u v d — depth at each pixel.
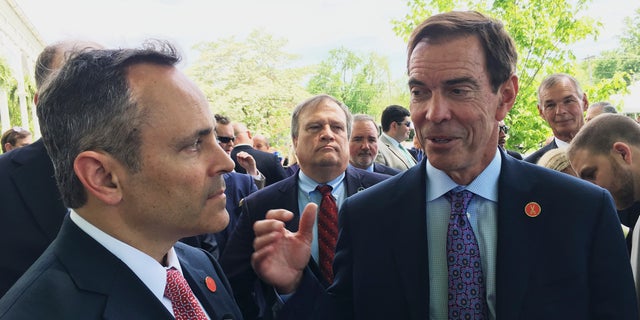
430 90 1.31
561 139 3.69
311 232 1.45
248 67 28.19
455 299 1.35
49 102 1.05
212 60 28.03
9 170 1.85
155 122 1.04
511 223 1.34
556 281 1.29
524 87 7.44
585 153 1.87
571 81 3.65
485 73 1.29
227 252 2.25
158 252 1.17
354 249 1.52
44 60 1.69
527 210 1.36
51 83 1.06
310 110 2.57
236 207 3.33
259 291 1.65
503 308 1.27
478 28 1.28
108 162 1.03
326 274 2.31
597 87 7.77
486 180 1.41
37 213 1.80
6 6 19.55
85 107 1.02
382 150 4.97
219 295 1.38
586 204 1.34
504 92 1.40
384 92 42.59
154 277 1.12
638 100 11.38
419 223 1.43
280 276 1.42
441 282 1.39
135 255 1.10
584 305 1.28
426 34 1.31
